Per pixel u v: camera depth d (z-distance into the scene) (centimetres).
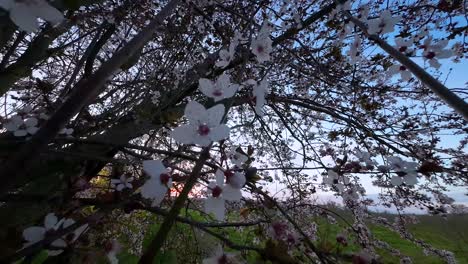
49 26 250
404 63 90
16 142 133
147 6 248
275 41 243
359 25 123
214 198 91
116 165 136
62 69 379
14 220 178
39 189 203
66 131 179
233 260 111
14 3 64
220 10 273
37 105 258
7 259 88
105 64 83
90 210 181
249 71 272
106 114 290
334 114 274
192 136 78
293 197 241
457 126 285
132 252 398
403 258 316
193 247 306
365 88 273
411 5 261
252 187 121
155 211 125
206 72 252
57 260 113
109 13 252
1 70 256
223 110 83
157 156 254
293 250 157
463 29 206
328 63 283
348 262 117
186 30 279
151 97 281
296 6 285
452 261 306
